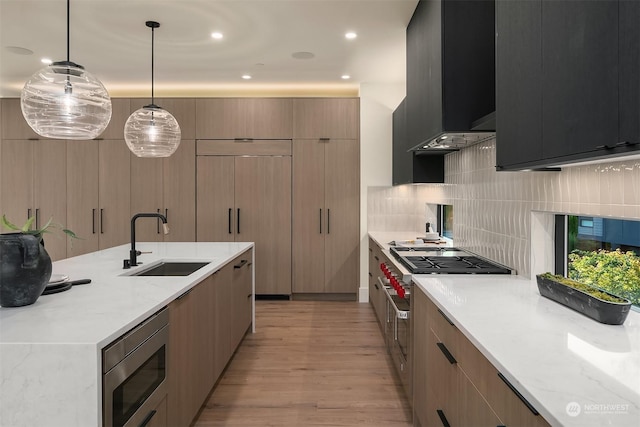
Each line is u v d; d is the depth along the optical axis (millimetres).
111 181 5328
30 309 1619
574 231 2027
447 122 2336
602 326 1401
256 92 5754
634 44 944
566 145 1246
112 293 1897
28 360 1248
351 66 4594
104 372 1294
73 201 5336
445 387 1705
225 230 5375
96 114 2195
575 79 1195
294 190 5367
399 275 2604
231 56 4262
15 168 5316
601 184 1622
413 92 3137
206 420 2473
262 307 5070
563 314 1549
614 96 1021
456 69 2334
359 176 5363
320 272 5406
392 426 2416
